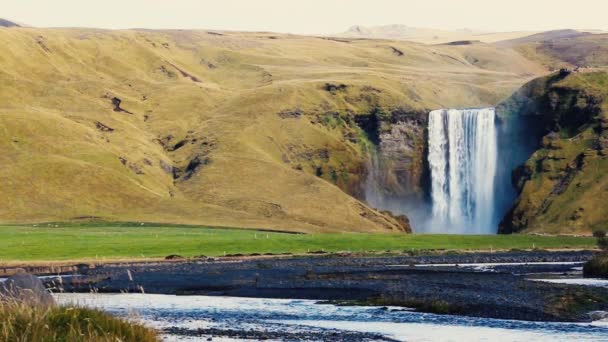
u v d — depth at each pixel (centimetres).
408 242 17075
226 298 7844
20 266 11931
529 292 7769
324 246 16150
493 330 5547
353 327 5719
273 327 5703
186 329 5562
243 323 5938
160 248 14912
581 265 12444
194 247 15188
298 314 6519
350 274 10406
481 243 17312
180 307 7019
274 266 12200
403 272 10738
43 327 3222
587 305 6825
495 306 6769
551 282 9044
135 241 15675
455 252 15438
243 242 15888
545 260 13738
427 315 6391
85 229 19575
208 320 6116
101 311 3566
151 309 6825
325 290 8381
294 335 5312
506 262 13375
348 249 16088
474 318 6159
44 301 4106
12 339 3142
